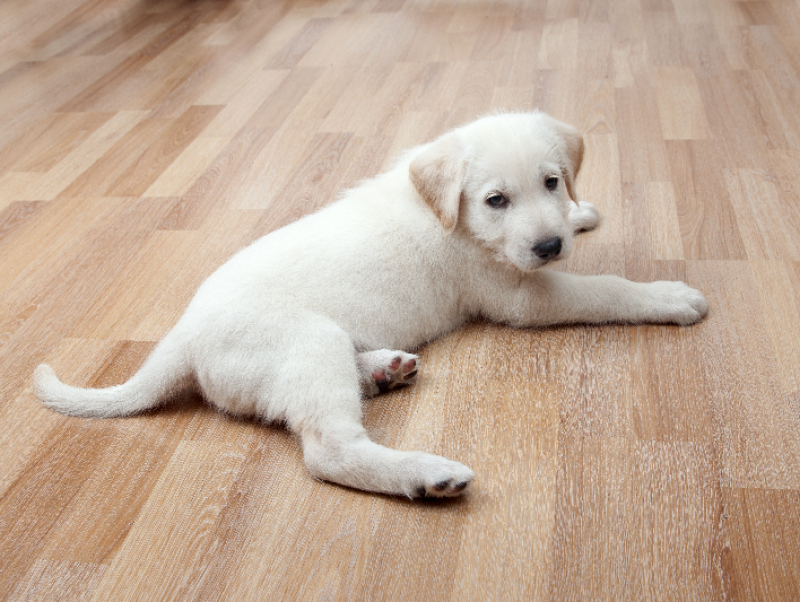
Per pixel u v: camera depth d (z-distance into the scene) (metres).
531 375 1.07
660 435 0.99
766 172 1.30
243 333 1.00
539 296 1.09
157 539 0.96
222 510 0.97
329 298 1.03
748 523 0.92
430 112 1.52
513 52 1.69
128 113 1.62
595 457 0.98
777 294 1.12
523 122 1.07
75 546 0.96
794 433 0.98
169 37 1.99
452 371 1.08
